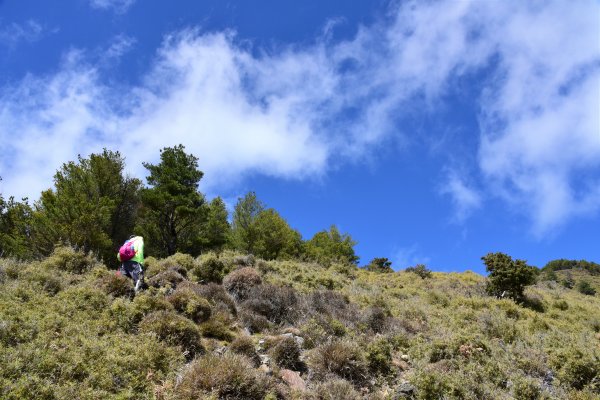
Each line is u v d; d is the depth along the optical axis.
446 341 9.09
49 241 19.38
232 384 5.70
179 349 6.73
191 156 27.95
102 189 22.81
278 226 28.84
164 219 26.02
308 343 8.44
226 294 10.52
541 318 14.30
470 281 25.16
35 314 6.71
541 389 7.28
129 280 9.45
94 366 5.57
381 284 21.23
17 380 4.84
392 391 7.00
